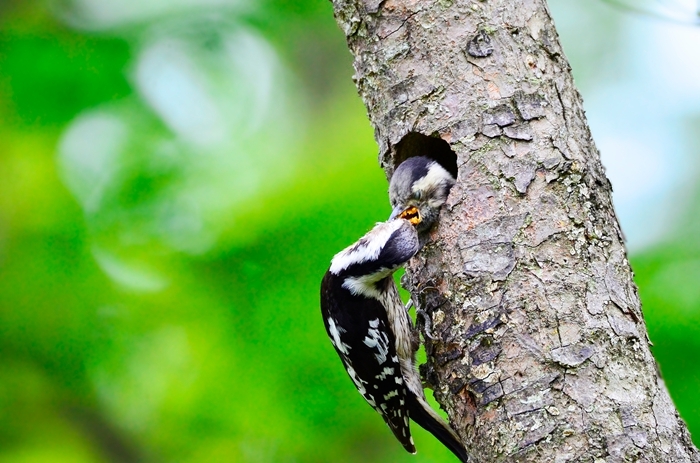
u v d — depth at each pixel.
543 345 7.55
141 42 16.09
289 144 17.67
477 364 7.77
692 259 12.71
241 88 16.97
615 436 7.15
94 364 14.84
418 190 8.82
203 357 14.12
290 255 13.58
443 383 8.10
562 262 7.78
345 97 19.06
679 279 12.38
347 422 13.09
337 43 19.23
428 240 8.49
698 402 11.19
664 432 7.26
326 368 13.05
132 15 16.28
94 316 14.92
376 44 8.88
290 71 19.17
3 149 15.47
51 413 15.07
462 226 8.20
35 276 15.01
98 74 15.45
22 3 15.95
